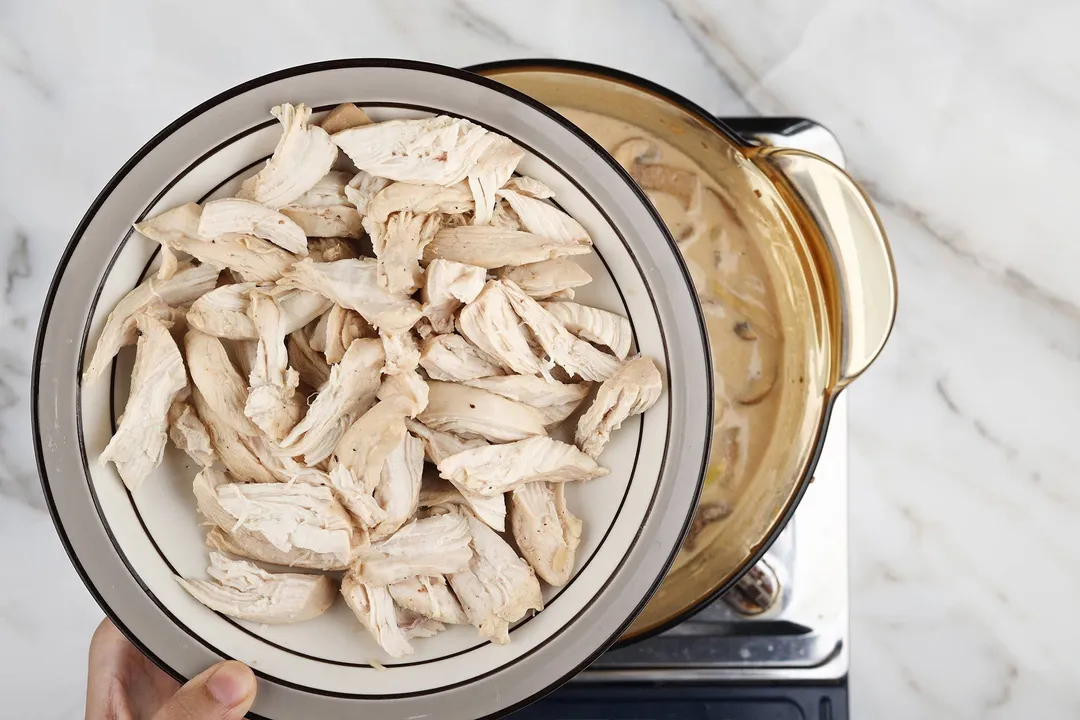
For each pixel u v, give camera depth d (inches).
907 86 35.9
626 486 28.2
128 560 27.4
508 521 29.0
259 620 27.9
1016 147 36.0
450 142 27.3
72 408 27.3
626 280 28.0
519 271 28.2
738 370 32.4
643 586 27.8
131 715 32.0
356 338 27.9
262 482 28.0
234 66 34.9
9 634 35.4
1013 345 36.3
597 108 32.2
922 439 36.4
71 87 35.0
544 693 27.9
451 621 28.4
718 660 33.0
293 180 27.4
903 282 36.4
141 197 27.1
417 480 28.2
